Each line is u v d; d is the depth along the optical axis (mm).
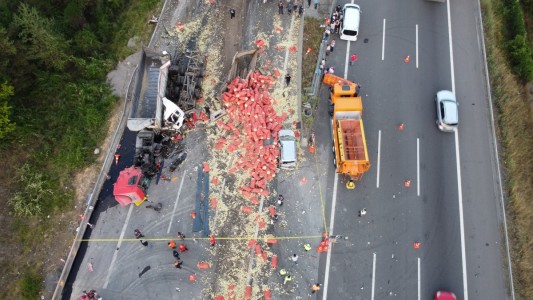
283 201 32094
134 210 32188
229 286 29578
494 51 36875
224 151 33812
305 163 33312
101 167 33500
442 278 29828
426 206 31906
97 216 32125
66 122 35000
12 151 33312
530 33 41094
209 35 38938
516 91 35438
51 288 29688
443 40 37875
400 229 31250
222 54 38000
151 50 34562
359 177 32312
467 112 35031
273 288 29516
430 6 39312
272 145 33344
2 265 30188
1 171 32844
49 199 32156
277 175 32938
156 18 39594
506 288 29484
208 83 36656
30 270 30156
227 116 34938
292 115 34969
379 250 30609
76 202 32375
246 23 39031
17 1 37000
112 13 39969
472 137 34125
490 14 38281
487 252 30484
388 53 37312
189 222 31609
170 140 34375
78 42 37375
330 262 30250
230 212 31828
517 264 30000
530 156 33500
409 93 35781
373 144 34031
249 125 33875
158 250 30859
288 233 31141
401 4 39344
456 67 36781
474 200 32062
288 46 37844
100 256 30812
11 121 33031
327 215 31703
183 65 36875
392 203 32031
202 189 32656
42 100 35438
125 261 30625
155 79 34344
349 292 29469
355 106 32469
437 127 34438
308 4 39156
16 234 31109
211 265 30219
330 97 35438
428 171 33031
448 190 32375
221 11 40031
